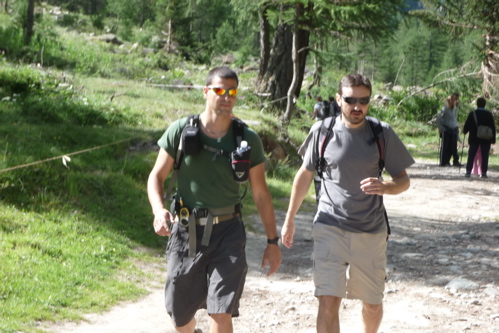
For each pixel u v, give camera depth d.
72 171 8.77
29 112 11.93
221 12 65.69
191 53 39.75
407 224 9.52
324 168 4.12
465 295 5.82
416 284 6.25
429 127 30.94
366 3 15.48
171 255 3.80
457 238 8.50
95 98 14.46
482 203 11.60
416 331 4.93
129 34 42.84
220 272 3.67
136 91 17.70
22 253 6.09
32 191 7.88
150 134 12.09
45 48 23.69
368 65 76.50
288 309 5.62
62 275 5.83
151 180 3.76
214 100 3.69
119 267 6.41
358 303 5.82
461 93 32.62
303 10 16.03
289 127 17.66
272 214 3.93
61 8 51.75
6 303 5.02
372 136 4.03
